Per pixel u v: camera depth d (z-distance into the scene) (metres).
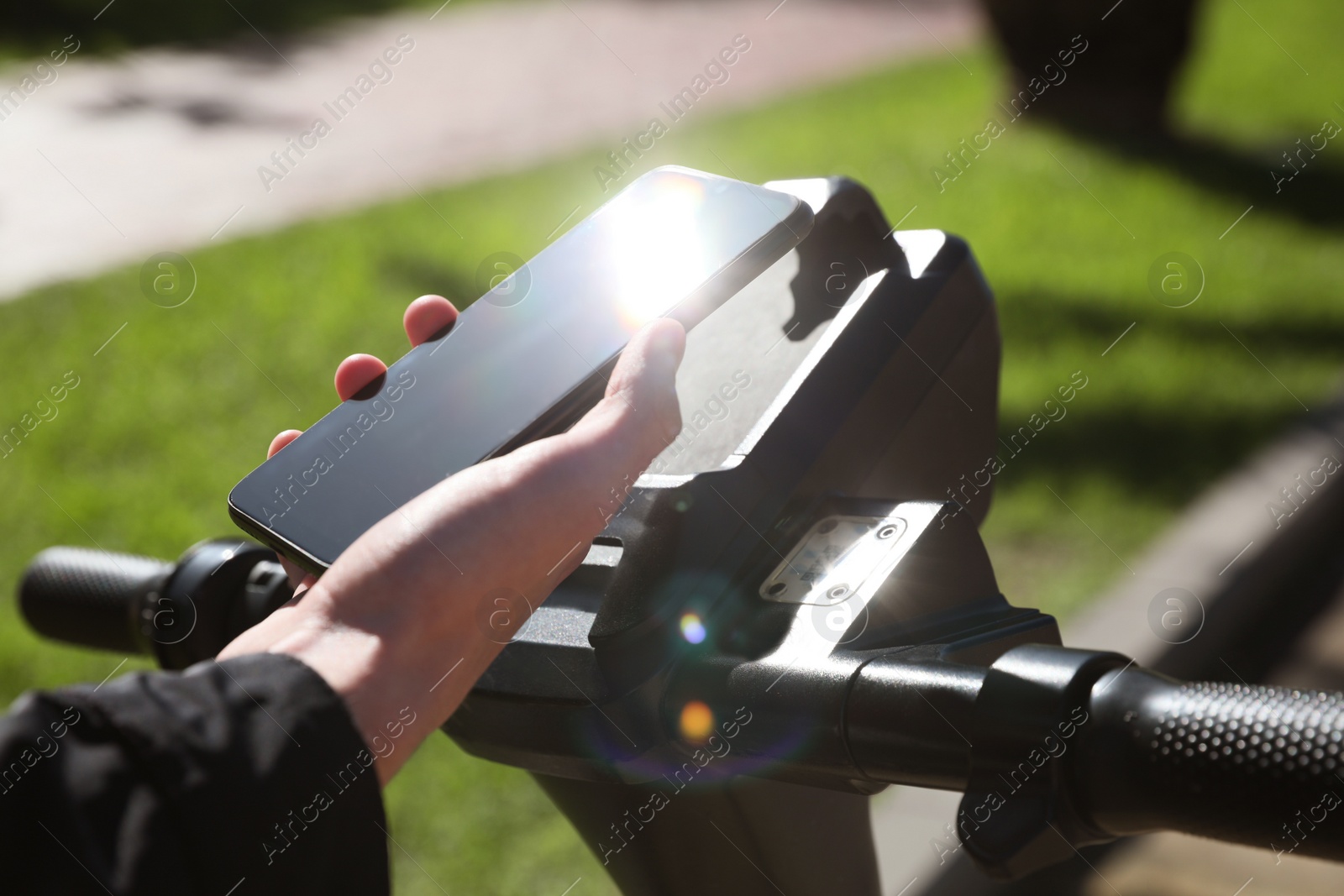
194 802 0.44
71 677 2.57
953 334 0.95
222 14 9.20
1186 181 6.00
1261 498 3.17
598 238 0.92
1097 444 3.45
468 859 2.11
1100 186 5.85
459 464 0.80
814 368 0.86
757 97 7.79
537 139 6.61
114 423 3.53
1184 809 0.51
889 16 11.52
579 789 0.85
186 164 6.04
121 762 0.44
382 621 0.56
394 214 5.17
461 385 0.85
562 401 0.80
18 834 0.41
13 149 6.20
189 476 3.28
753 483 0.80
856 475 0.86
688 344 0.97
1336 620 3.10
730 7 11.52
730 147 6.29
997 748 0.56
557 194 5.49
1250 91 8.13
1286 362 3.98
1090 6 6.76
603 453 0.63
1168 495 3.20
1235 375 3.88
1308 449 3.43
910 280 0.95
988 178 5.86
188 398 3.66
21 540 3.01
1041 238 5.05
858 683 0.64
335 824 0.47
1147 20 6.77
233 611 0.93
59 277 4.55
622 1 11.29
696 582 0.75
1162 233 5.21
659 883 0.87
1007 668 0.58
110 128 6.59
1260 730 0.49
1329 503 3.38
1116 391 3.73
